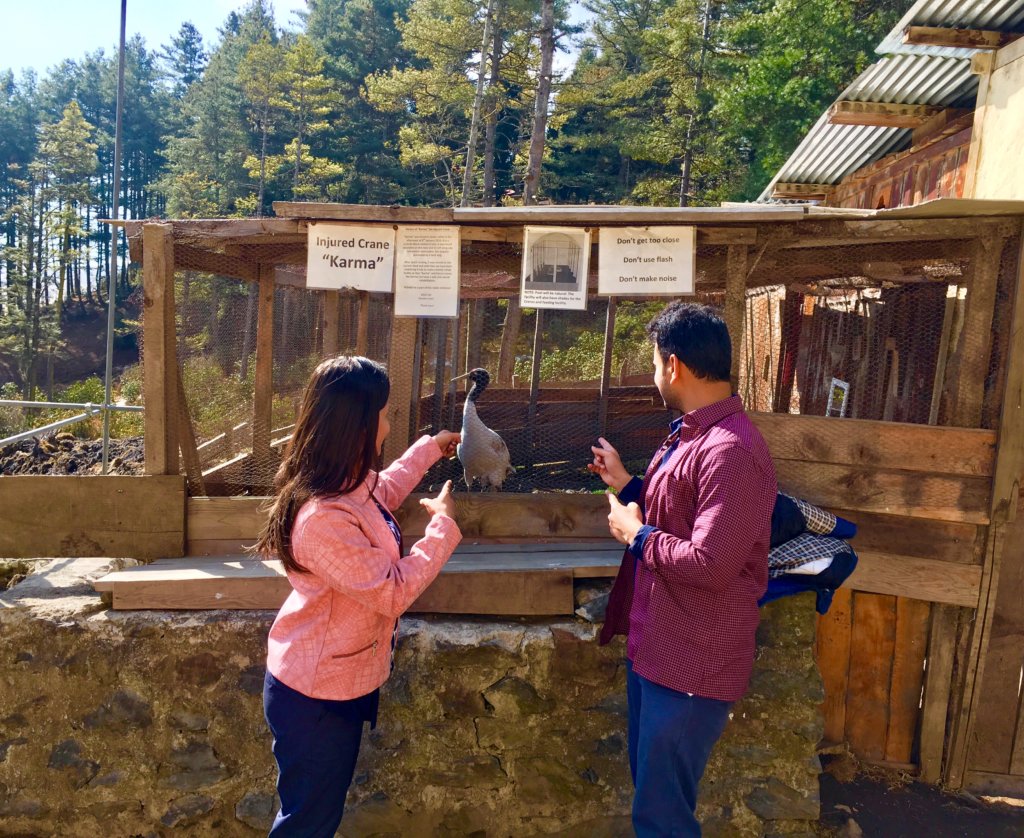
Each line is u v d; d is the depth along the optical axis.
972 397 3.16
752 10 23.22
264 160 36.88
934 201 2.86
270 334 3.97
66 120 40.78
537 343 4.73
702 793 2.97
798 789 2.94
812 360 6.46
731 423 2.05
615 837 2.96
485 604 3.00
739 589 2.08
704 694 2.06
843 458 3.18
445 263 3.23
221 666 2.93
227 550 3.35
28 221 39.66
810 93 18.81
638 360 6.15
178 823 2.95
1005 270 3.12
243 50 46.66
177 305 3.64
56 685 2.95
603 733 2.96
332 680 2.05
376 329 4.58
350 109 39.78
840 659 3.46
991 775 3.44
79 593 3.16
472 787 2.96
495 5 21.61
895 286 4.52
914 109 6.86
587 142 29.28
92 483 3.29
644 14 30.28
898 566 3.24
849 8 18.98
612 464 2.48
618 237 3.16
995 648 3.42
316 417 2.02
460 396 5.44
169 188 43.66
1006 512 3.08
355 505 2.04
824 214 3.03
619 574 2.46
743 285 3.21
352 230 3.25
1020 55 4.88
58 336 38.62
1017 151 4.87
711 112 21.81
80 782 2.96
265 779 2.94
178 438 3.43
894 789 3.34
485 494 3.41
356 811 2.95
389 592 1.97
